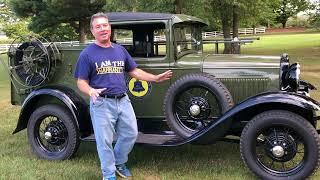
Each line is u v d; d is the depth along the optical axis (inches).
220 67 203.3
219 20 901.2
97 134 177.6
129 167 207.5
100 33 172.7
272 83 199.2
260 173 182.9
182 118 201.9
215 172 198.7
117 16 208.5
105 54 174.6
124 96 180.2
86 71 173.5
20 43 234.2
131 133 183.3
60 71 224.2
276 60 204.5
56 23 1245.1
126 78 210.8
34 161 218.7
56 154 220.2
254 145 183.3
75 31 1384.1
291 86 196.1
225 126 185.8
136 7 651.5
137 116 213.2
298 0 803.4
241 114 189.2
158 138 201.5
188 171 201.3
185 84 193.2
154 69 207.5
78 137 216.1
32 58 220.8
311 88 222.4
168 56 205.5
